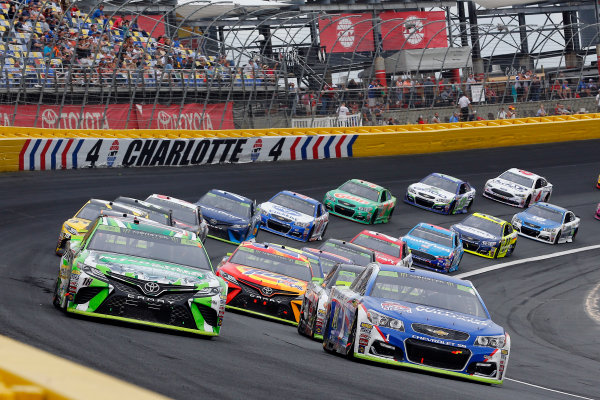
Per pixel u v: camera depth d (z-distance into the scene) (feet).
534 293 214.48
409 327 80.38
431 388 67.87
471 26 363.35
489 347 81.20
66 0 285.02
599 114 416.67
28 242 173.27
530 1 454.40
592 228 303.68
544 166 366.84
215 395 49.42
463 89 373.81
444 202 288.71
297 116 326.85
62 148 252.42
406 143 354.13
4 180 230.89
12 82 247.70
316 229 236.84
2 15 257.96
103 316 84.53
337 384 61.82
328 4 393.09
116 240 92.99
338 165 323.98
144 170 271.69
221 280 90.33
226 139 298.97
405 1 406.62
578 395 88.99
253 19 380.17
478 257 252.01
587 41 410.11
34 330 71.87
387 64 380.78
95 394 16.55
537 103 398.42
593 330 173.58
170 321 85.35
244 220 212.02
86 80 263.49
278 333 111.34
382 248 201.26
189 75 290.56
